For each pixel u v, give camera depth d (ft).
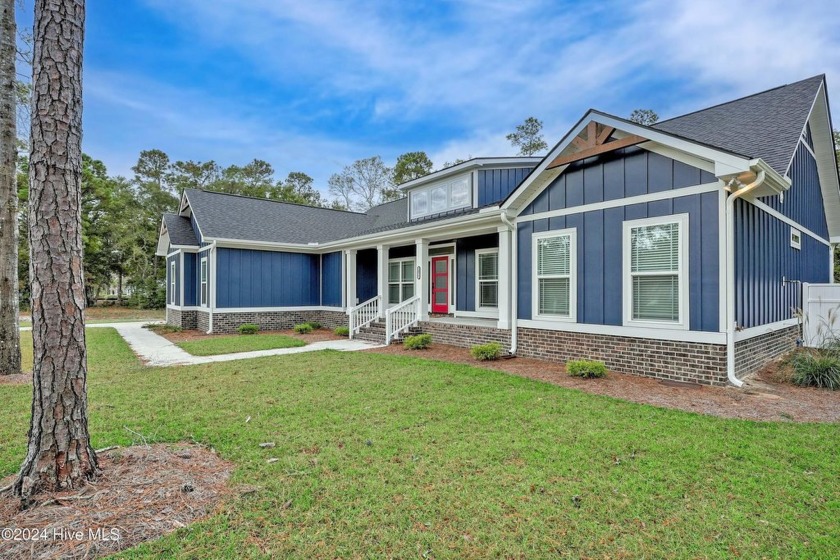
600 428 14.34
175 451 12.32
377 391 19.52
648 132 21.44
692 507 9.41
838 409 16.52
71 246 9.96
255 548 7.92
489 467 11.37
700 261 20.34
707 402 17.47
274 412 16.38
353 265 47.65
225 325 47.21
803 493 10.00
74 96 10.07
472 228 32.50
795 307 29.71
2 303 23.94
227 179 130.93
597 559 7.73
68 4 10.00
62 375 9.75
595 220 24.45
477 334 31.99
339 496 9.84
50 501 9.15
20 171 65.72
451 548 8.02
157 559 7.57
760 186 20.27
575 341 25.39
